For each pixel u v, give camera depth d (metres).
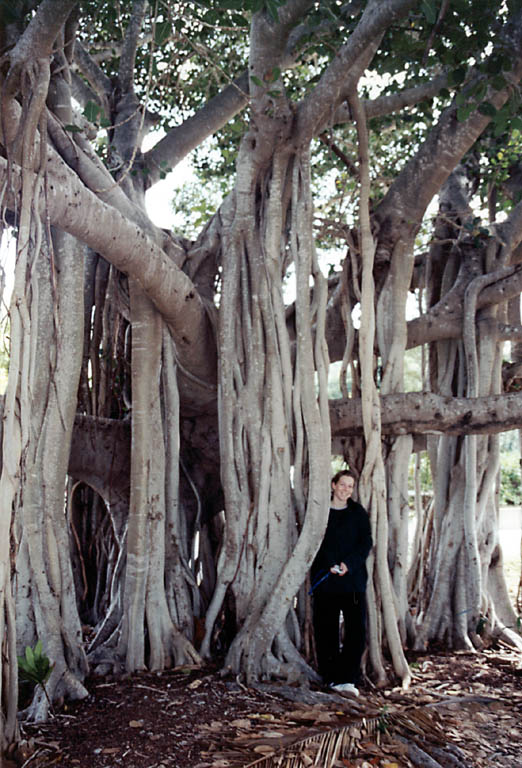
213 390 6.60
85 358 7.12
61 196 4.29
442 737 4.13
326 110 5.81
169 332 6.03
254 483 5.74
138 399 5.76
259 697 4.77
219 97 7.51
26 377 3.69
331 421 6.35
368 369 5.85
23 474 3.82
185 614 5.73
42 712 4.32
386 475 6.39
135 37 7.41
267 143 6.04
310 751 3.79
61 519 5.03
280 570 5.55
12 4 4.09
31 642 4.82
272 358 5.87
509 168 8.59
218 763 3.60
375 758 3.83
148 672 5.27
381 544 5.68
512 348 8.70
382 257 6.66
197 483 7.04
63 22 3.81
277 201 6.06
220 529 7.13
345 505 5.59
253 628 5.32
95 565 7.51
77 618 5.02
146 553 5.54
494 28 5.86
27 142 3.84
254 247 6.12
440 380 7.21
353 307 7.05
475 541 6.67
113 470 6.81
